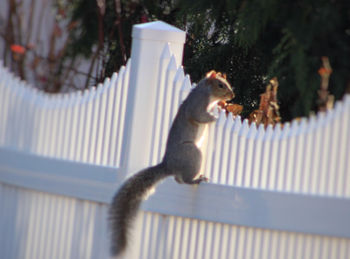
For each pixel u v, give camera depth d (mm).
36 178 9102
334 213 7230
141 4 13312
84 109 9039
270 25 10859
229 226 7891
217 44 12609
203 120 8195
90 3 13406
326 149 7379
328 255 7402
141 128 8359
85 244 8836
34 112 9398
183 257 8188
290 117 11578
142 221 8414
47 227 9109
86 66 14852
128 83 8719
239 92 12133
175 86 8289
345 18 9875
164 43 8289
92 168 8695
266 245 7688
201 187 7973
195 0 11391
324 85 8398
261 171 7727
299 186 7520
